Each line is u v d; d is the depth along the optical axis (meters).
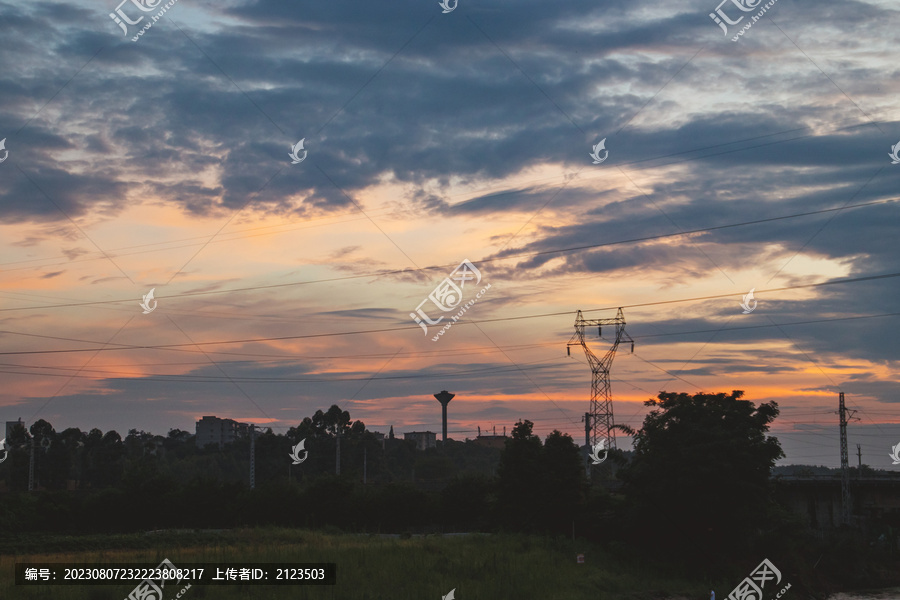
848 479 91.00
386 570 40.91
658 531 56.06
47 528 84.06
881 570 74.81
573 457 66.81
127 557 46.41
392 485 87.06
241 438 179.50
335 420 148.88
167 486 89.12
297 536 62.12
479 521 81.19
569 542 57.22
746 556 54.12
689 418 55.44
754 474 53.59
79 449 152.25
